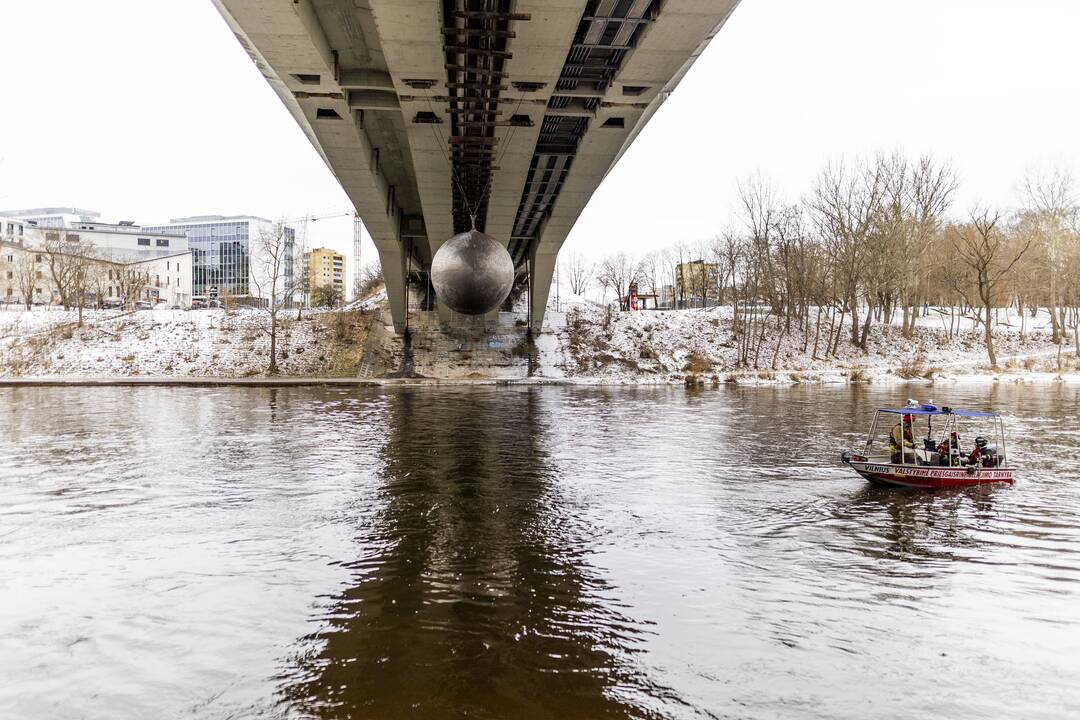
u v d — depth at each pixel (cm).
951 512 1391
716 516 1359
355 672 719
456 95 2023
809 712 643
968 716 639
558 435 2486
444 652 764
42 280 9306
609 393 4378
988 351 5734
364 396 4100
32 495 1543
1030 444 2256
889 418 2983
